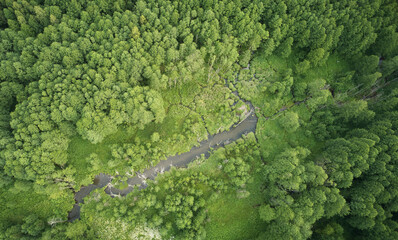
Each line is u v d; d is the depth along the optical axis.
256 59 96.75
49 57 75.69
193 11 84.94
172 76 83.56
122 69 77.94
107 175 77.50
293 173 72.50
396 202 67.94
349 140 78.62
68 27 80.19
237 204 77.12
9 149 66.12
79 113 74.31
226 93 91.19
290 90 93.69
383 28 93.38
